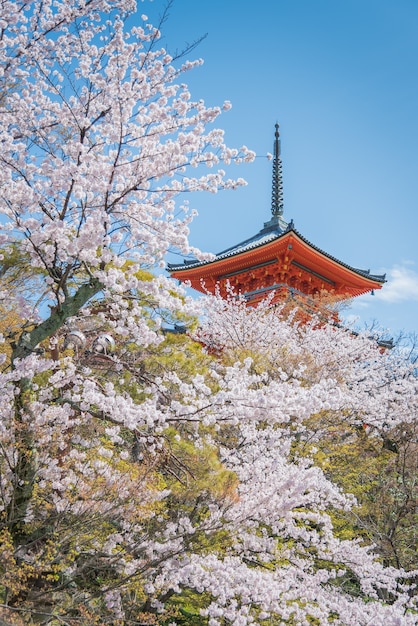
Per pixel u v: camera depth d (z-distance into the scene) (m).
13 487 7.60
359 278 31.88
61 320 7.80
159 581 8.00
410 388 19.97
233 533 8.55
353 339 22.36
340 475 15.67
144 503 8.09
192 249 7.61
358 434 18.14
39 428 7.80
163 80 7.89
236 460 10.27
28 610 6.73
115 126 7.55
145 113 7.53
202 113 7.61
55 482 7.73
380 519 15.49
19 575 6.77
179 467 9.37
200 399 8.00
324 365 18.42
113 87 7.54
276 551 9.29
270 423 11.34
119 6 8.64
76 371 8.80
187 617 10.47
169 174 7.49
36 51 8.31
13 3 8.27
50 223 6.78
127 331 8.30
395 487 16.50
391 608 8.65
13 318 9.26
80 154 7.13
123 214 7.52
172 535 8.62
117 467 8.34
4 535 6.96
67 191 6.95
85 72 7.88
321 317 25.75
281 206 38.56
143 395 9.35
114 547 8.52
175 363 9.98
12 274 9.18
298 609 8.23
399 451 17.84
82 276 9.49
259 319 19.25
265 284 31.67
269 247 29.06
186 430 9.79
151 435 8.71
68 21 8.57
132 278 7.46
